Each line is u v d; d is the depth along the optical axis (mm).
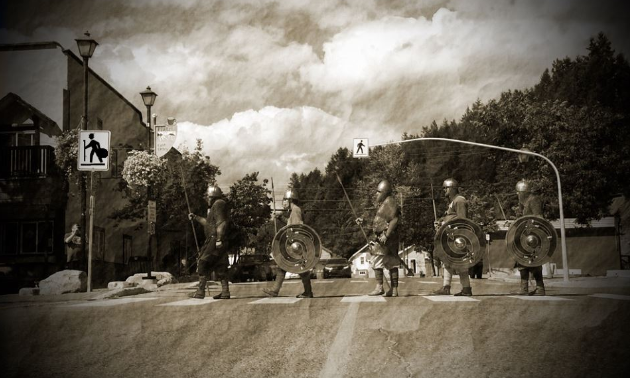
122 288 9992
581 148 10344
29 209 15219
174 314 5691
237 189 9461
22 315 5809
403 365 3748
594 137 10188
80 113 14852
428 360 3846
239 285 10984
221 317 5434
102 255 14375
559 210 11562
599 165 10547
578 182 10859
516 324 4770
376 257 6879
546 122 9852
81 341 4637
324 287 9422
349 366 3775
